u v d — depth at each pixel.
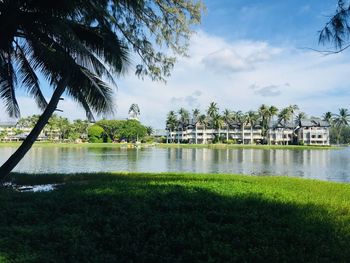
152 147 106.00
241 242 6.34
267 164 44.00
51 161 44.78
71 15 11.29
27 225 7.52
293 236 6.70
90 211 8.79
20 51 13.45
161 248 6.15
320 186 15.80
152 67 13.81
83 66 13.05
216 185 14.17
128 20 12.78
